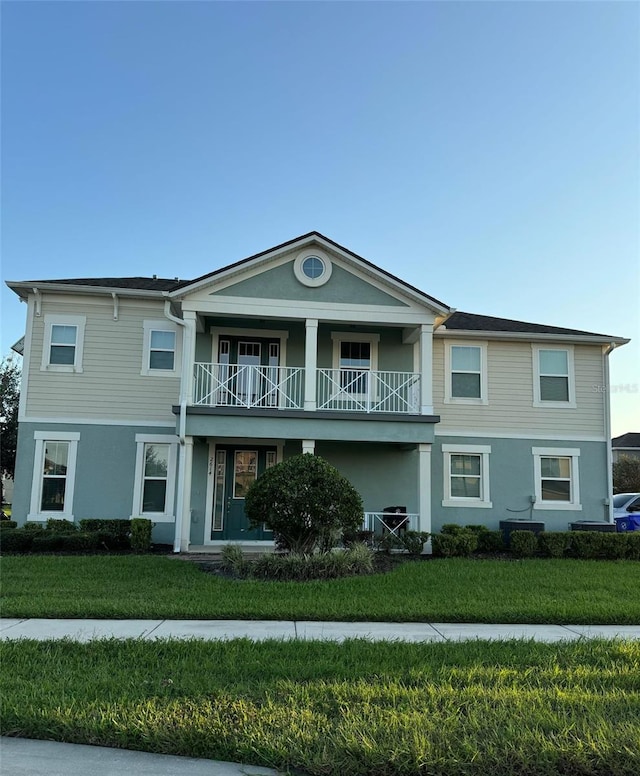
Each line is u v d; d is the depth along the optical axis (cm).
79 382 1477
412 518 1478
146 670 523
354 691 467
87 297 1500
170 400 1500
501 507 1603
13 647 580
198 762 374
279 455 1539
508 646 612
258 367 1432
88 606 736
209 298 1373
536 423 1642
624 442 3712
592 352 1684
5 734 408
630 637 663
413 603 786
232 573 1002
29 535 1261
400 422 1373
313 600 795
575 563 1188
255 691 469
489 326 1702
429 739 381
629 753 365
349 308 1406
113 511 1452
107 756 380
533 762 361
